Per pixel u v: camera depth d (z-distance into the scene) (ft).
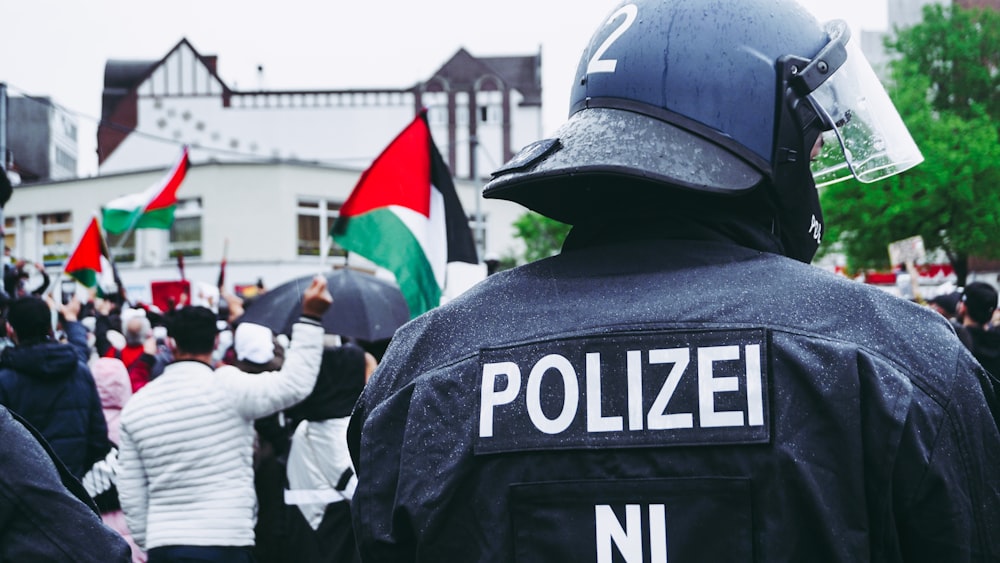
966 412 4.33
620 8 5.31
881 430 4.21
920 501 4.21
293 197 128.16
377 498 4.99
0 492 5.84
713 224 5.01
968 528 4.21
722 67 4.95
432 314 5.27
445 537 4.71
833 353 4.34
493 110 176.65
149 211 38.22
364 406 5.28
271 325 21.34
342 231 21.70
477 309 5.12
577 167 4.79
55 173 175.32
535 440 4.59
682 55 4.97
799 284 4.63
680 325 4.59
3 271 37.42
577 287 4.95
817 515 4.17
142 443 15.24
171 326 15.69
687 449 4.37
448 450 4.78
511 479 4.60
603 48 5.18
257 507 16.53
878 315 4.47
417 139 21.47
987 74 106.01
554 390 4.65
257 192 127.34
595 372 4.61
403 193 21.39
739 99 4.93
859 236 92.02
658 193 5.06
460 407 4.83
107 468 19.30
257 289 51.44
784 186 5.04
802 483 4.20
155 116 169.27
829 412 4.26
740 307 4.58
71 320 31.55
